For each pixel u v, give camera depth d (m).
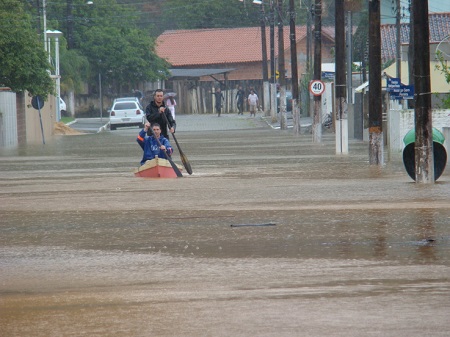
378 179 62.38
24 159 96.38
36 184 64.00
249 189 56.69
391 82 81.56
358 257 31.72
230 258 32.25
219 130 176.25
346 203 47.91
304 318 23.16
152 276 29.38
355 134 130.88
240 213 44.75
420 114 58.44
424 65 57.91
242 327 22.45
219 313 23.94
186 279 28.70
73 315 24.17
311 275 28.75
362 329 21.95
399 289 26.27
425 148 58.44
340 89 93.31
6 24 138.25
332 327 22.20
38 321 23.61
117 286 27.92
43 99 147.38
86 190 58.59
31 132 157.88
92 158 95.00
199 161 84.94
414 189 54.69
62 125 182.75
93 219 43.91
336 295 25.69
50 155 103.38
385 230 37.88
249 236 37.25
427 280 27.47
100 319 23.67
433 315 23.11
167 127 71.62
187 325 22.80
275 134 150.38
